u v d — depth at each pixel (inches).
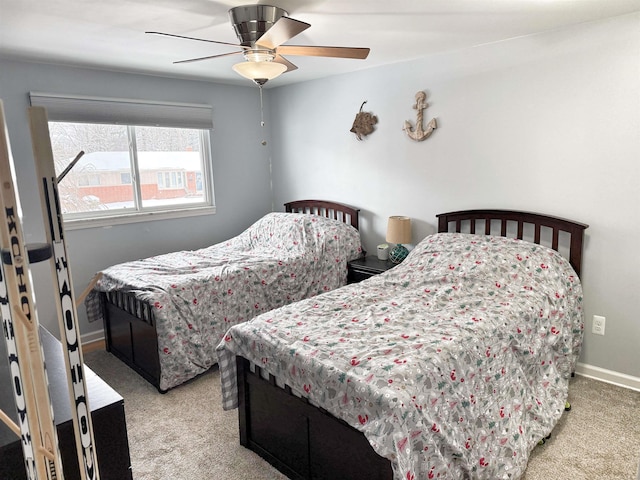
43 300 129.0
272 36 78.4
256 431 86.1
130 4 82.1
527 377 88.0
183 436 93.1
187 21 92.7
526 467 79.0
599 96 102.3
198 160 168.9
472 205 128.8
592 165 105.4
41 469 29.6
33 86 126.1
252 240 163.2
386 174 148.9
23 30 97.0
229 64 134.4
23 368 28.3
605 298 107.7
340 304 95.1
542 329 91.4
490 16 94.3
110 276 125.0
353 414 64.1
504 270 102.8
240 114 176.7
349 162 159.6
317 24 96.7
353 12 88.9
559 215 112.3
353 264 145.1
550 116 110.3
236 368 86.7
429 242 123.6
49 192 28.3
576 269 108.6
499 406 76.7
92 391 59.0
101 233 144.1
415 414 60.4
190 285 116.3
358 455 65.7
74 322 30.2
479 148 124.7
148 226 155.0
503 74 116.8
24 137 124.9
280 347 75.1
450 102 128.7
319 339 76.5
